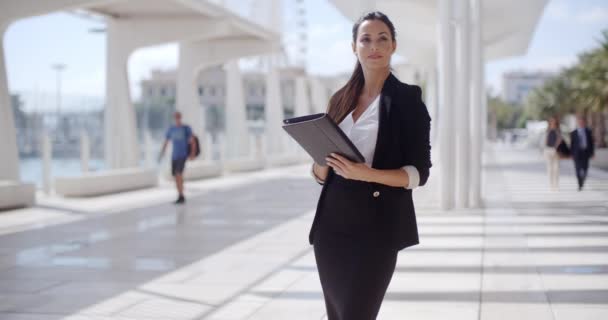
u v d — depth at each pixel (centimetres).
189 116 2136
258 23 1998
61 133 1584
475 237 815
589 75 3153
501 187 1600
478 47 1170
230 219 1039
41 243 808
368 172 244
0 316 480
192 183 1819
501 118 10619
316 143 246
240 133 2538
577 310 479
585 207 1145
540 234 838
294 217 1064
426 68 3531
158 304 512
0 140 1218
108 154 1712
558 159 1496
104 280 600
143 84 7212
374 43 260
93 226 959
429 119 260
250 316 475
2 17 1227
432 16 2178
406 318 462
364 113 261
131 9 1642
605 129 4003
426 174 255
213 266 661
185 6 1539
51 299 530
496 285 560
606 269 620
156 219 1041
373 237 251
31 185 1206
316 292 546
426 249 734
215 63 2159
